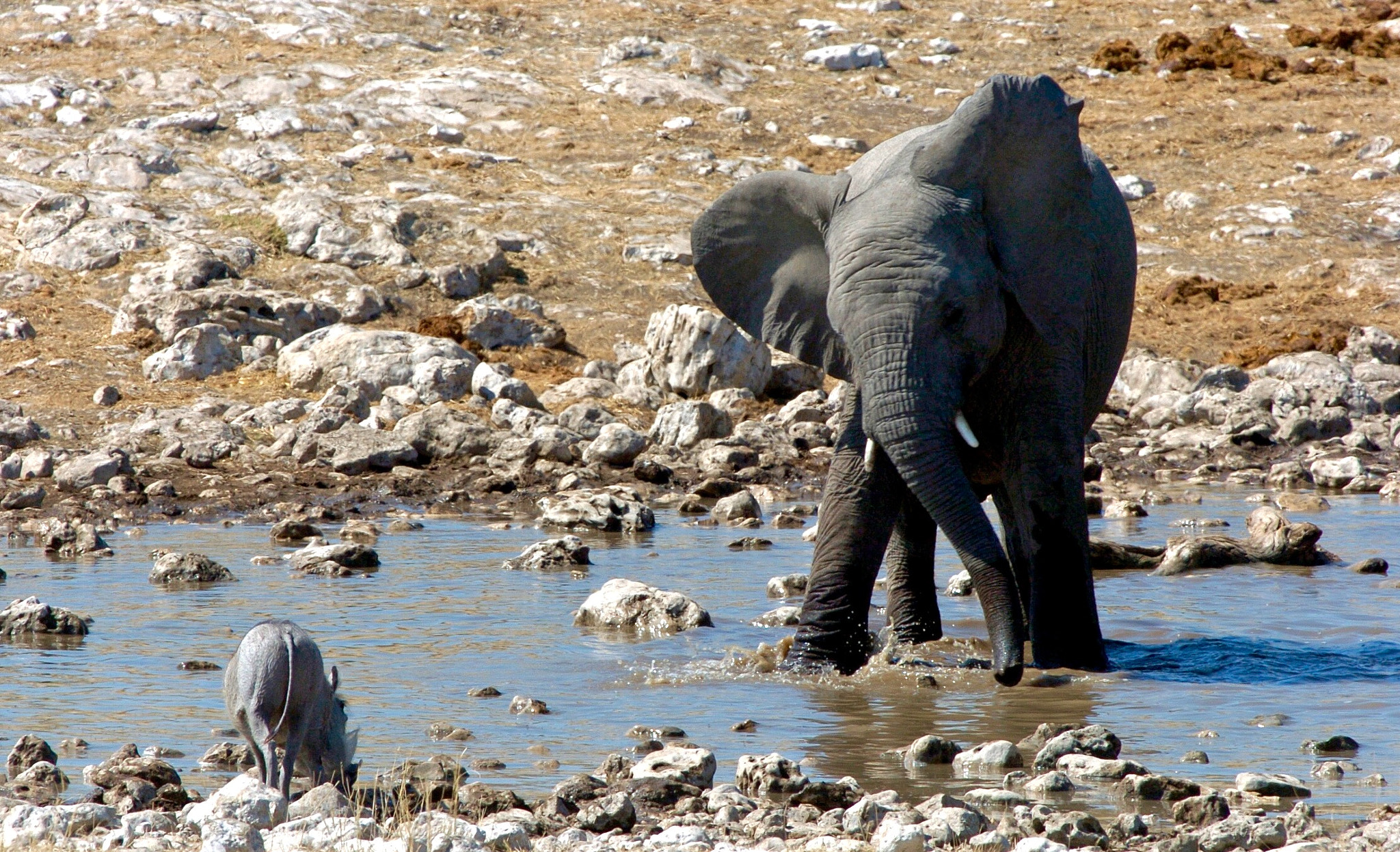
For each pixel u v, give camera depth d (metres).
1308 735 28.33
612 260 118.31
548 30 169.50
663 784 23.38
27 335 96.75
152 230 112.75
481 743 27.39
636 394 92.81
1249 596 45.69
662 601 40.12
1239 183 143.38
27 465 71.88
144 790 22.66
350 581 47.34
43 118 134.50
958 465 31.98
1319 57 171.12
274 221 114.94
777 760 24.31
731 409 89.19
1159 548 52.97
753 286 37.03
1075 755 25.56
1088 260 34.12
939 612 39.69
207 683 32.56
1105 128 156.38
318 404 83.75
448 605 43.03
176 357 91.81
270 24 160.12
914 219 32.62
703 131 145.50
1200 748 27.25
